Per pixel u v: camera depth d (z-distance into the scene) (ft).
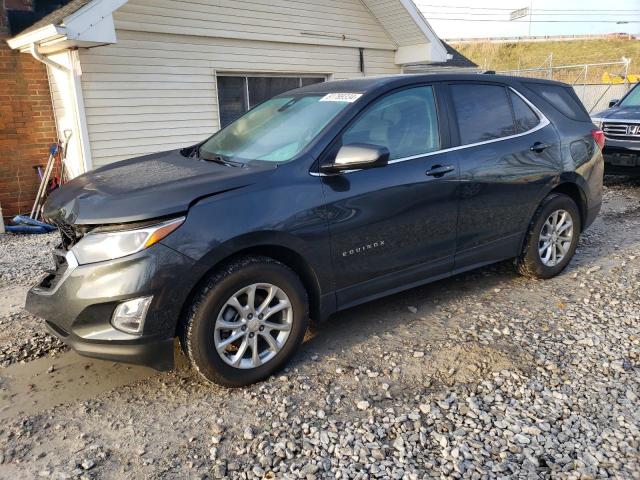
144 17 26.73
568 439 8.78
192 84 29.37
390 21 36.68
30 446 8.93
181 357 11.76
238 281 9.91
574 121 16.15
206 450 8.72
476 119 13.70
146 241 9.16
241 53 31.07
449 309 13.91
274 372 10.82
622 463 8.21
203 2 28.68
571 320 13.05
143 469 8.32
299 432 9.07
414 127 12.55
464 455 8.44
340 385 10.47
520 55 160.86
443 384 10.43
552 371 10.80
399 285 12.53
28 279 17.29
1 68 25.52
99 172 12.32
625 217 23.20
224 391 10.37
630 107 31.73
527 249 15.08
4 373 11.32
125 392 10.50
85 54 25.30
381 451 8.55
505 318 13.25
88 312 9.27
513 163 13.98
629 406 9.61
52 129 27.55
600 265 16.93
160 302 9.25
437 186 12.45
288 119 12.60
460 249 13.41
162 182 10.38
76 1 25.59
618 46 153.69
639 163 28.63
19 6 27.37
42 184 26.35
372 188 11.44
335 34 35.32
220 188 10.03
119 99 26.81
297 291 10.73
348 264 11.39
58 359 11.88
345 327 13.00
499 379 10.54
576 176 15.62
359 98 11.89
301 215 10.48
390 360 11.37
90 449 8.81
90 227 9.61
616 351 11.54
